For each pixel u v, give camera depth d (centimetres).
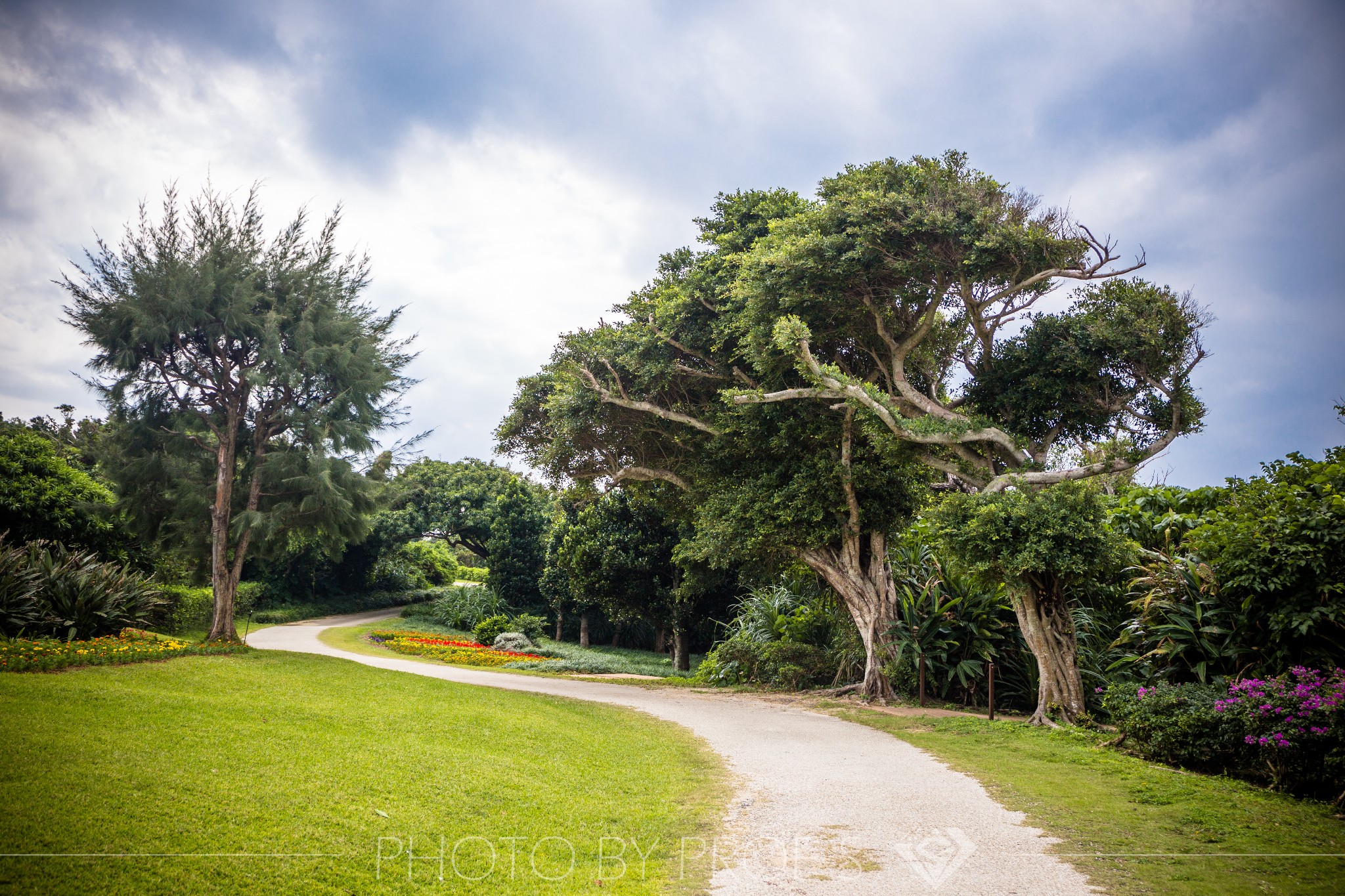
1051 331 1611
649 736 1180
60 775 632
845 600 1862
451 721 1087
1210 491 1647
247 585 3569
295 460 1711
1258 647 1145
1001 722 1329
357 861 563
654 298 2092
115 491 1819
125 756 705
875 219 1496
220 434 1684
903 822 727
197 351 1695
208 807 617
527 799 757
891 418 1525
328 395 1792
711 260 1878
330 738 891
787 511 1742
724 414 1859
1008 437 1543
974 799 812
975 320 1648
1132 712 1012
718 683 2069
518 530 4447
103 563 2097
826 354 1989
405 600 5122
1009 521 1319
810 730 1295
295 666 1434
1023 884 561
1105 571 1325
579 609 4050
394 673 1525
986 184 1509
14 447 2059
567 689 1766
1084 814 739
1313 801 755
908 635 1698
